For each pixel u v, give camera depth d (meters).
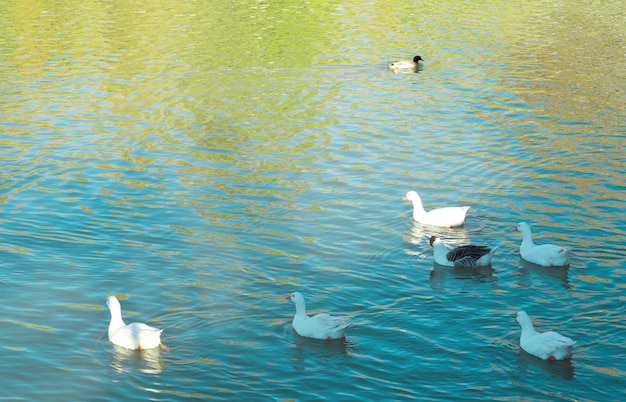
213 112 39.62
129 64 48.53
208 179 30.84
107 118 38.69
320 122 38.00
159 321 20.59
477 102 40.56
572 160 32.12
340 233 26.12
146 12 62.81
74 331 20.14
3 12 63.06
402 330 20.19
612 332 19.78
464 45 52.41
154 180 30.72
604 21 58.47
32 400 17.38
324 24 59.03
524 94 41.59
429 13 62.19
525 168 31.50
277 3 66.12
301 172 31.64
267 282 22.72
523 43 52.47
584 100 40.25
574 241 24.94
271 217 27.33
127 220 26.97
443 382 17.92
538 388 17.62
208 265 23.73
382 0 67.12
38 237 25.59
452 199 28.80
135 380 18.09
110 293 22.08
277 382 18.02
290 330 20.23
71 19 60.50
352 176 31.27
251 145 34.84
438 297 21.91
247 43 53.59
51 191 29.58
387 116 38.78
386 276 23.20
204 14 62.25
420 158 33.09
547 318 20.56
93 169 31.89
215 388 17.80
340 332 19.59
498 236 25.80
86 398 17.45
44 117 38.81
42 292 22.06
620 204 27.62
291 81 45.12
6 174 31.28
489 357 18.89
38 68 47.78
